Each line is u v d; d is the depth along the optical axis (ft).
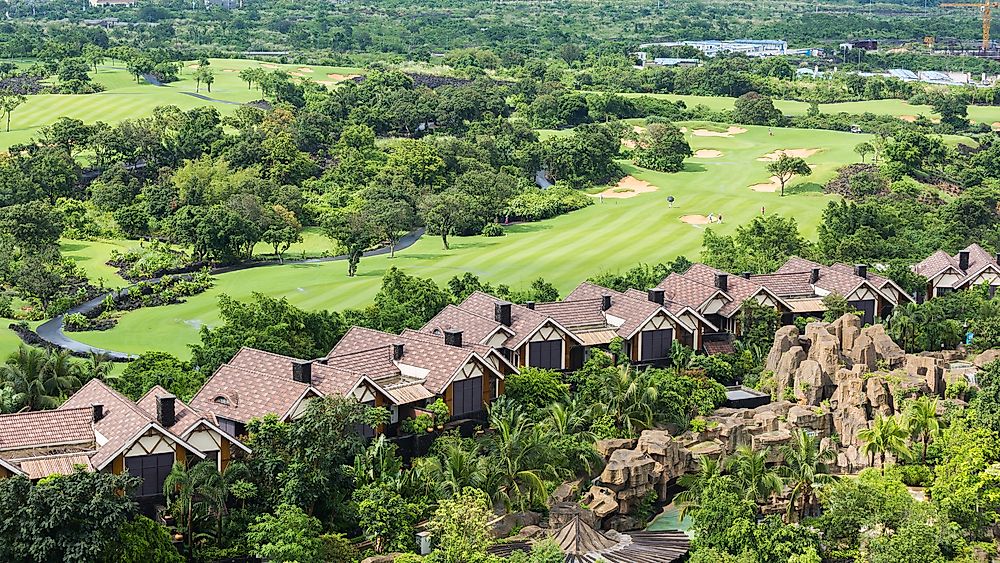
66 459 268.82
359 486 284.20
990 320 417.90
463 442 315.37
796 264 467.52
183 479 265.75
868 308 441.68
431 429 319.68
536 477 293.84
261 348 363.15
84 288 568.82
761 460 294.46
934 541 267.18
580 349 380.99
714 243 570.05
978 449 307.17
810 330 384.88
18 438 274.77
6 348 453.58
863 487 285.02
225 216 632.38
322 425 281.95
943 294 480.23
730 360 394.93
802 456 299.17
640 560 267.39
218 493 266.98
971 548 275.80
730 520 271.90
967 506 288.92
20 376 334.65
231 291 551.18
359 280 562.66
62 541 238.68
